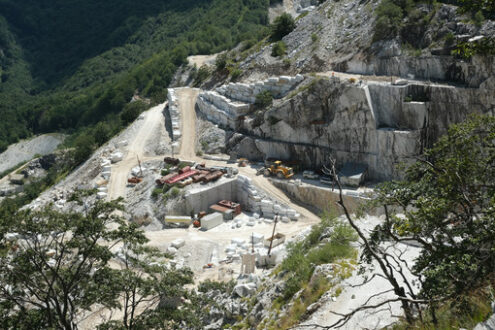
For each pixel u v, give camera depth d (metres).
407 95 72.06
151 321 33.81
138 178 87.69
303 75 86.56
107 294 34.72
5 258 31.69
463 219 20.22
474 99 66.75
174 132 99.75
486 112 66.19
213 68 125.06
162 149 97.06
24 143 177.25
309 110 79.88
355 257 31.33
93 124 167.50
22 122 193.88
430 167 22.77
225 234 70.00
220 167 85.25
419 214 20.09
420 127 70.62
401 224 20.28
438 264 17.38
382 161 73.38
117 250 64.50
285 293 31.00
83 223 32.97
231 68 110.50
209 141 93.94
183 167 86.56
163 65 160.12
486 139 22.69
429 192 21.39
